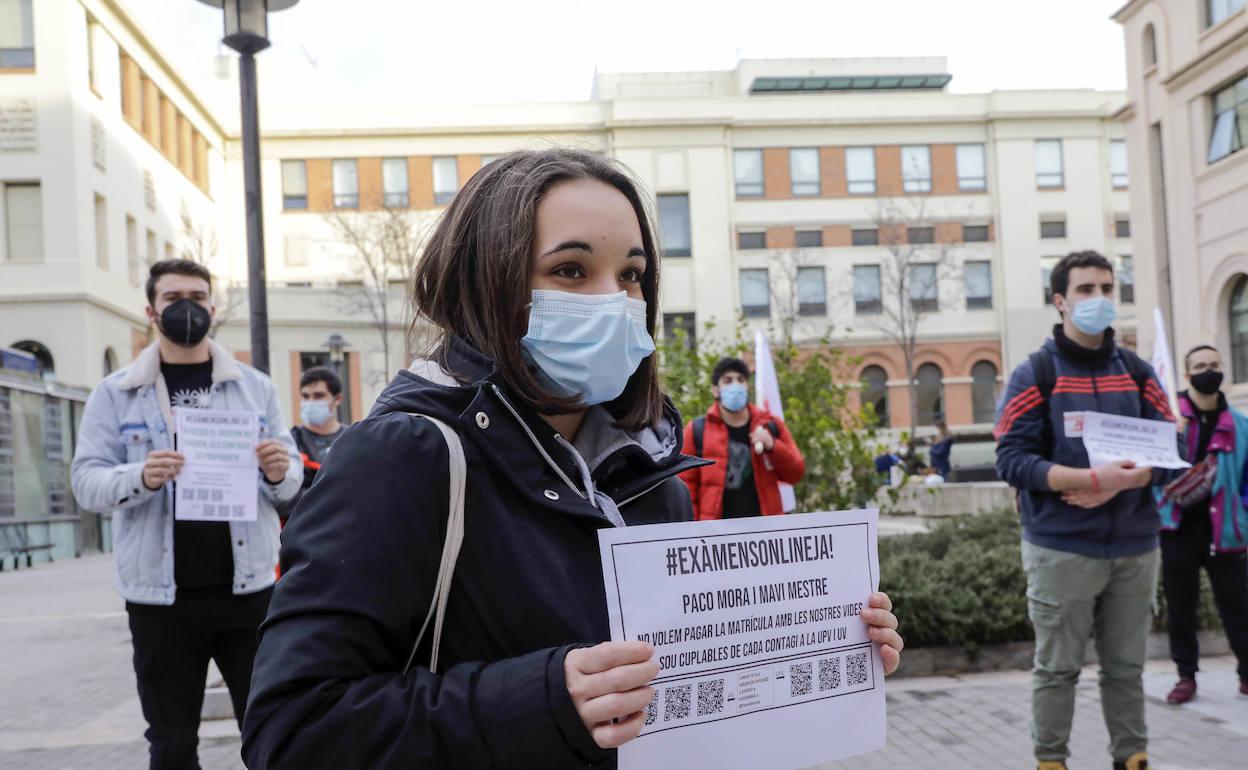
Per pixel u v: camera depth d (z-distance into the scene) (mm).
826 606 1529
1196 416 5656
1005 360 39969
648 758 1312
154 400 3680
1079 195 40375
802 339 39094
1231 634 5719
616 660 1193
